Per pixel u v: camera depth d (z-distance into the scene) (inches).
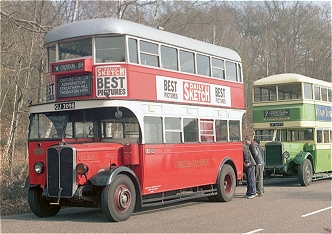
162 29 570.3
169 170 529.3
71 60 491.2
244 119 1708.9
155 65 526.6
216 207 565.9
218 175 613.6
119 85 482.6
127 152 489.7
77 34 497.0
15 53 913.5
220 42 1631.4
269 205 569.3
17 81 939.3
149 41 520.4
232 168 644.1
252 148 677.3
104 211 454.0
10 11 939.3
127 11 1084.5
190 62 585.0
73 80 496.1
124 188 467.2
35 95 1094.4
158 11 1123.3
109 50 492.1
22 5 981.8
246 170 664.4
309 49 2107.5
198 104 587.8
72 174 452.1
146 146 498.3
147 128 503.8
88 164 461.4
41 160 495.8
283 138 879.7
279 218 468.1
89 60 486.0
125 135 517.0
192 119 575.5
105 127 531.2
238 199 648.4
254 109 901.8
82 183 457.4
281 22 2130.9
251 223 441.7
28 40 997.2
